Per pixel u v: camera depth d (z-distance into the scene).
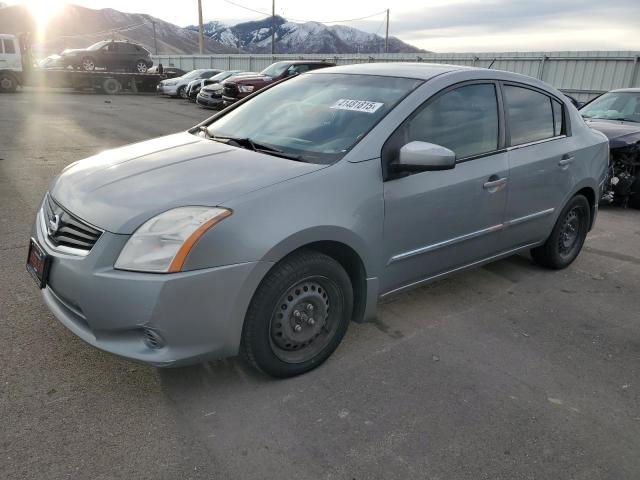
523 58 20.84
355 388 2.77
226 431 2.40
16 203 5.64
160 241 2.31
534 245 4.26
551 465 2.30
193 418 2.48
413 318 3.60
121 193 2.57
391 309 3.72
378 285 3.05
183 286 2.29
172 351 2.36
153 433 2.36
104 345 2.40
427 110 3.21
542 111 4.09
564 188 4.23
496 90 3.70
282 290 2.58
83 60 25.89
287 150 3.03
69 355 2.89
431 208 3.18
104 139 10.60
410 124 3.10
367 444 2.37
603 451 2.41
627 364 3.17
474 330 3.48
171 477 2.13
